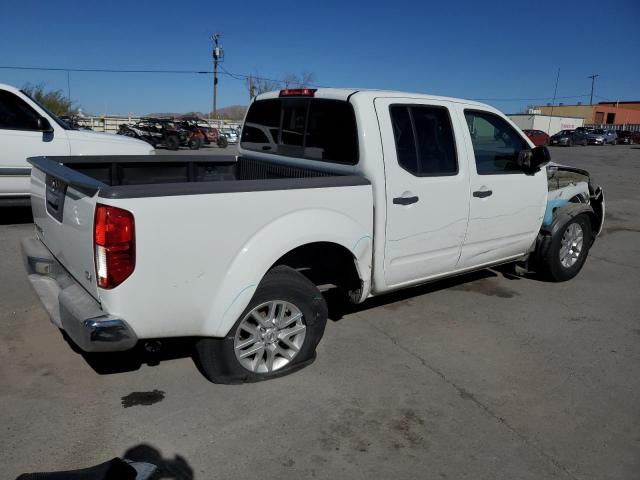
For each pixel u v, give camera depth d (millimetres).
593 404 3434
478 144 4523
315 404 3293
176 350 3922
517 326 4629
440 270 4438
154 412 3145
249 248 3113
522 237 5133
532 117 51250
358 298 3943
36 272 3664
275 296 3369
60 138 7234
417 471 2752
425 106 4113
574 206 5680
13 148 6961
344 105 3887
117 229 2705
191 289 2971
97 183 2822
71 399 3246
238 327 3285
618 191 13984
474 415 3260
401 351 4047
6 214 8188
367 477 2691
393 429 3086
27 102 7082
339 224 3531
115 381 3471
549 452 2943
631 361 4051
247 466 2727
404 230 3975
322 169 4102
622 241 8258
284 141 4535
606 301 5359
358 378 3621
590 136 41219
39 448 2789
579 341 4375
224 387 3438
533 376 3762
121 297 2789
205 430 2996
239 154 5207
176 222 2852
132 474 2020
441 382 3625
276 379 3549
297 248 3594
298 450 2867
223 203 2998
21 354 3756
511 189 4793
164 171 4859
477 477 2729
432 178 4094
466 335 4391
